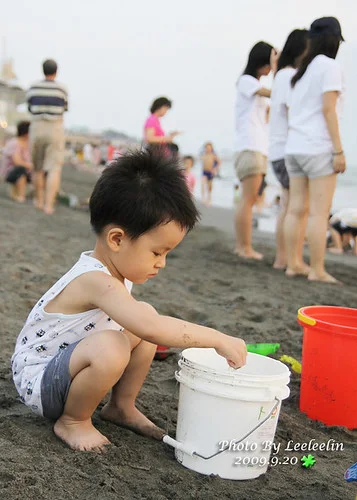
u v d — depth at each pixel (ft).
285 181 18.16
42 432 7.12
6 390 8.32
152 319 6.54
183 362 6.85
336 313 9.00
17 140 33.60
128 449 6.96
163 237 6.61
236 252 20.66
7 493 5.76
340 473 7.00
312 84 15.47
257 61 18.39
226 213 39.22
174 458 6.98
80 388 6.63
